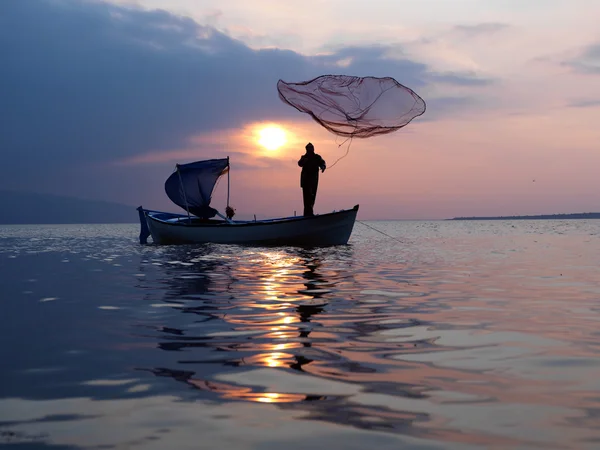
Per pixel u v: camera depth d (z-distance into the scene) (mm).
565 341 4879
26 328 5691
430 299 7496
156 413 3111
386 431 2814
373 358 4305
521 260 14531
